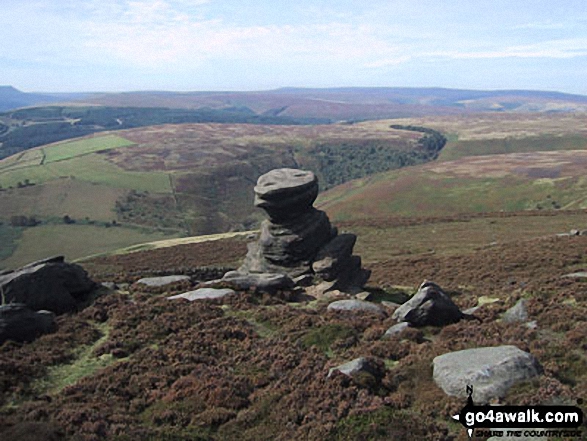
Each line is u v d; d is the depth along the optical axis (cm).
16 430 1516
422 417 1602
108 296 3108
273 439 1583
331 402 1723
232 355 2348
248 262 4300
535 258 5031
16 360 2131
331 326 2570
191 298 3167
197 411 1778
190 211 19425
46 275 2894
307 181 4141
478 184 16562
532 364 1756
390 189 17662
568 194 13875
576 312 2372
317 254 4053
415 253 7244
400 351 2205
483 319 2697
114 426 1620
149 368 2147
